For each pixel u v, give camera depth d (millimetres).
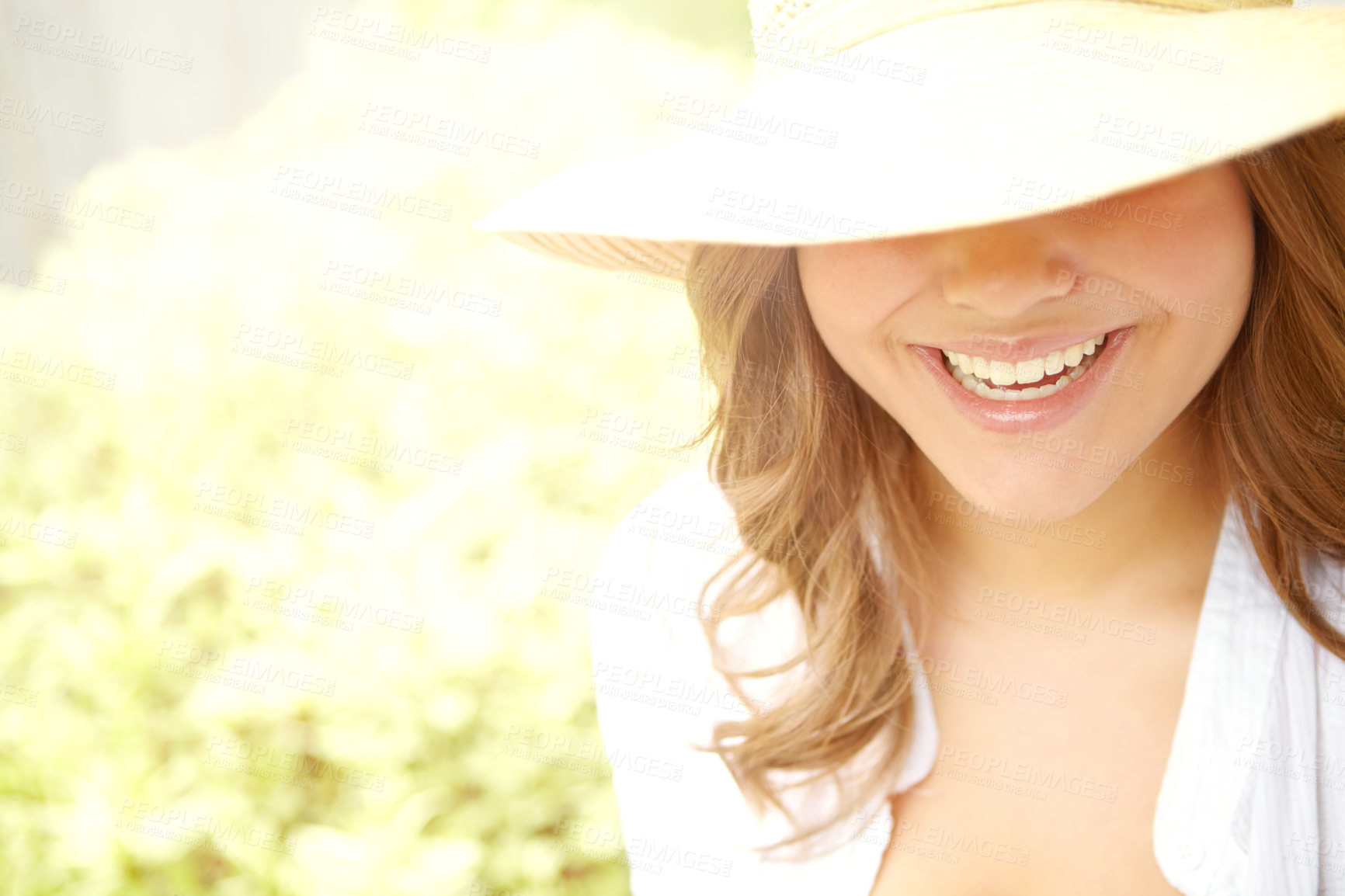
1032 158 632
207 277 3123
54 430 2820
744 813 1137
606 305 3090
